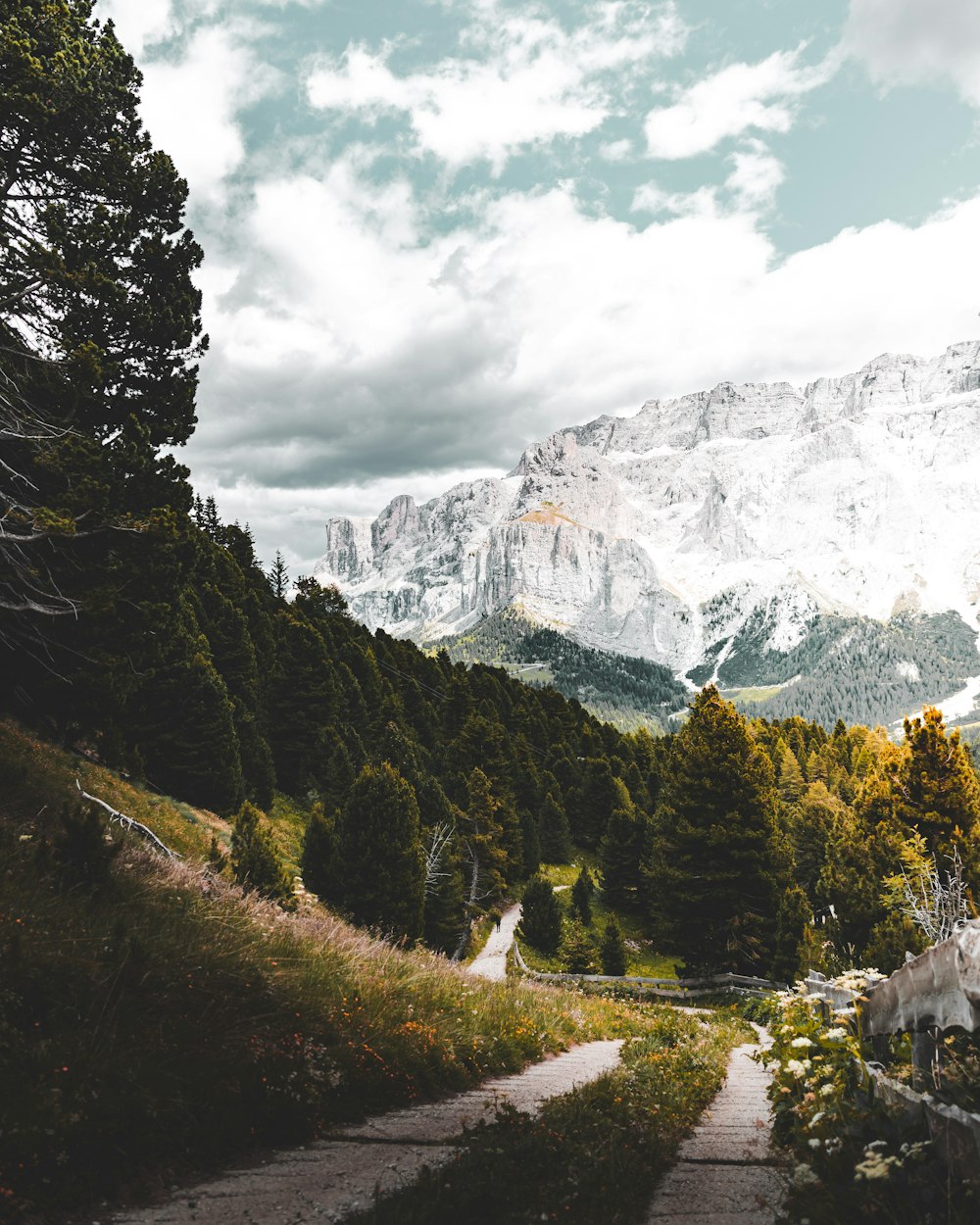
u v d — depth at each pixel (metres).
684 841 32.47
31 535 15.81
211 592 56.09
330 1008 8.66
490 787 62.88
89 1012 6.40
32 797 15.48
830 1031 5.94
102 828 9.77
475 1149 5.36
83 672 19.05
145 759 34.91
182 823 25.09
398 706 76.50
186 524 20.30
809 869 56.22
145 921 8.79
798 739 105.88
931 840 27.56
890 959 18.23
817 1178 4.09
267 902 13.33
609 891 59.97
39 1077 5.33
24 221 16.45
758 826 32.09
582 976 30.89
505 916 60.91
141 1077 5.83
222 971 8.22
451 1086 8.94
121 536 17.77
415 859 30.52
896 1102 4.82
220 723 38.59
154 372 18.97
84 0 17.09
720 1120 7.47
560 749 97.38
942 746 28.52
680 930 32.62
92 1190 4.64
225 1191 4.89
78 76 15.85
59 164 16.97
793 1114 5.97
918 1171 3.82
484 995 13.82
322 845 31.64
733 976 27.62
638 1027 17.64
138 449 17.73
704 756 32.78
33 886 8.66
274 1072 6.66
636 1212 4.31
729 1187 4.88
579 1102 6.81
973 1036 4.98
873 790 31.12
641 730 128.50
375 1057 8.00
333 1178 5.18
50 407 17.45
